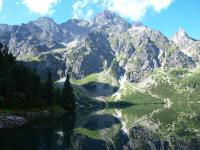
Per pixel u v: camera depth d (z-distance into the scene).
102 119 185.75
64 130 116.50
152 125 146.38
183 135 110.94
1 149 73.81
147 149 81.19
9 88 162.25
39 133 103.81
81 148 80.19
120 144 89.00
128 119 185.75
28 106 175.62
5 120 127.00
